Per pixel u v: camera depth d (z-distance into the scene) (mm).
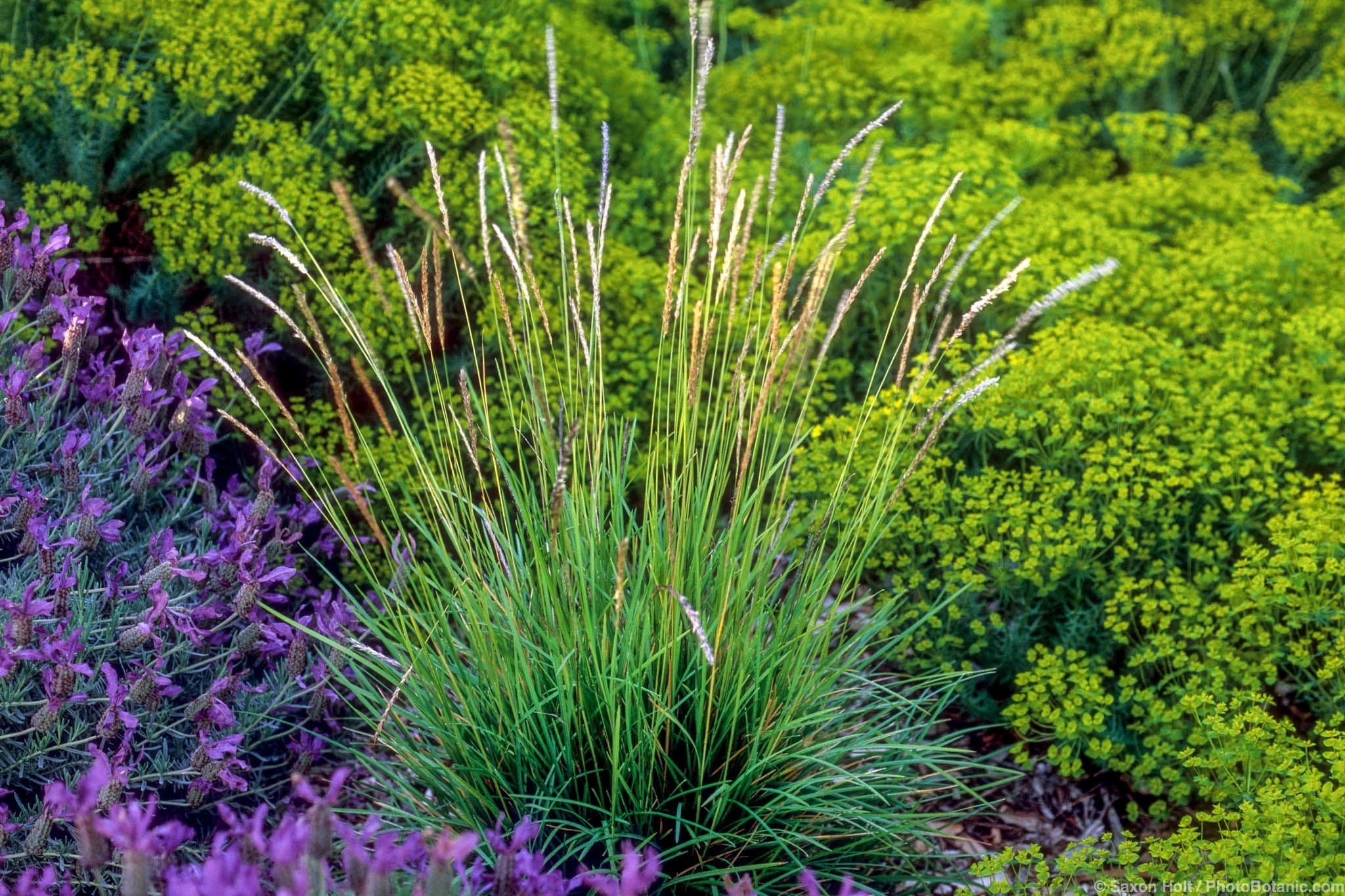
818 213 4930
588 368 2600
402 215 4188
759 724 2639
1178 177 5773
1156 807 3133
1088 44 6484
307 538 3836
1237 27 6770
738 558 2744
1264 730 2967
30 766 2637
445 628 2775
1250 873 2629
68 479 2797
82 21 4395
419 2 4305
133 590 2746
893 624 3504
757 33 6461
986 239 4578
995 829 3256
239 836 1984
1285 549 3352
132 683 2789
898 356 4750
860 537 3434
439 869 1726
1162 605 3342
